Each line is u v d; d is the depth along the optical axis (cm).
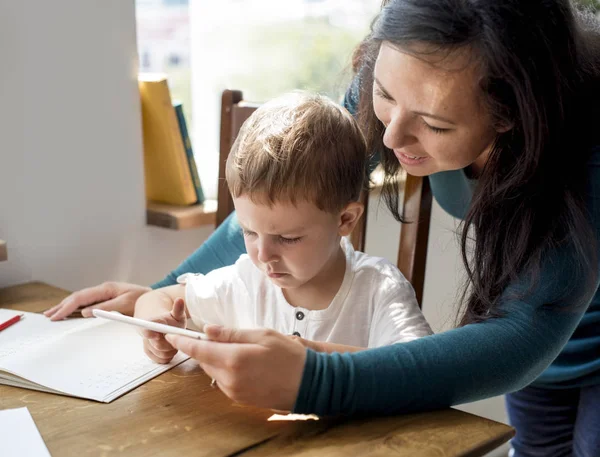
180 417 74
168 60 176
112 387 80
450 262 181
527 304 76
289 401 69
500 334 74
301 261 88
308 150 86
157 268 152
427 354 72
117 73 134
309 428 71
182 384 82
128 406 76
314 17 187
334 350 81
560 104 75
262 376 68
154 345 86
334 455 65
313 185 85
